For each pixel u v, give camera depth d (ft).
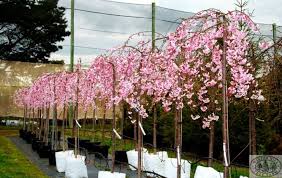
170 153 39.55
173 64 18.67
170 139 39.40
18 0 76.13
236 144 33.40
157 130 43.42
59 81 36.55
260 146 30.91
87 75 31.37
